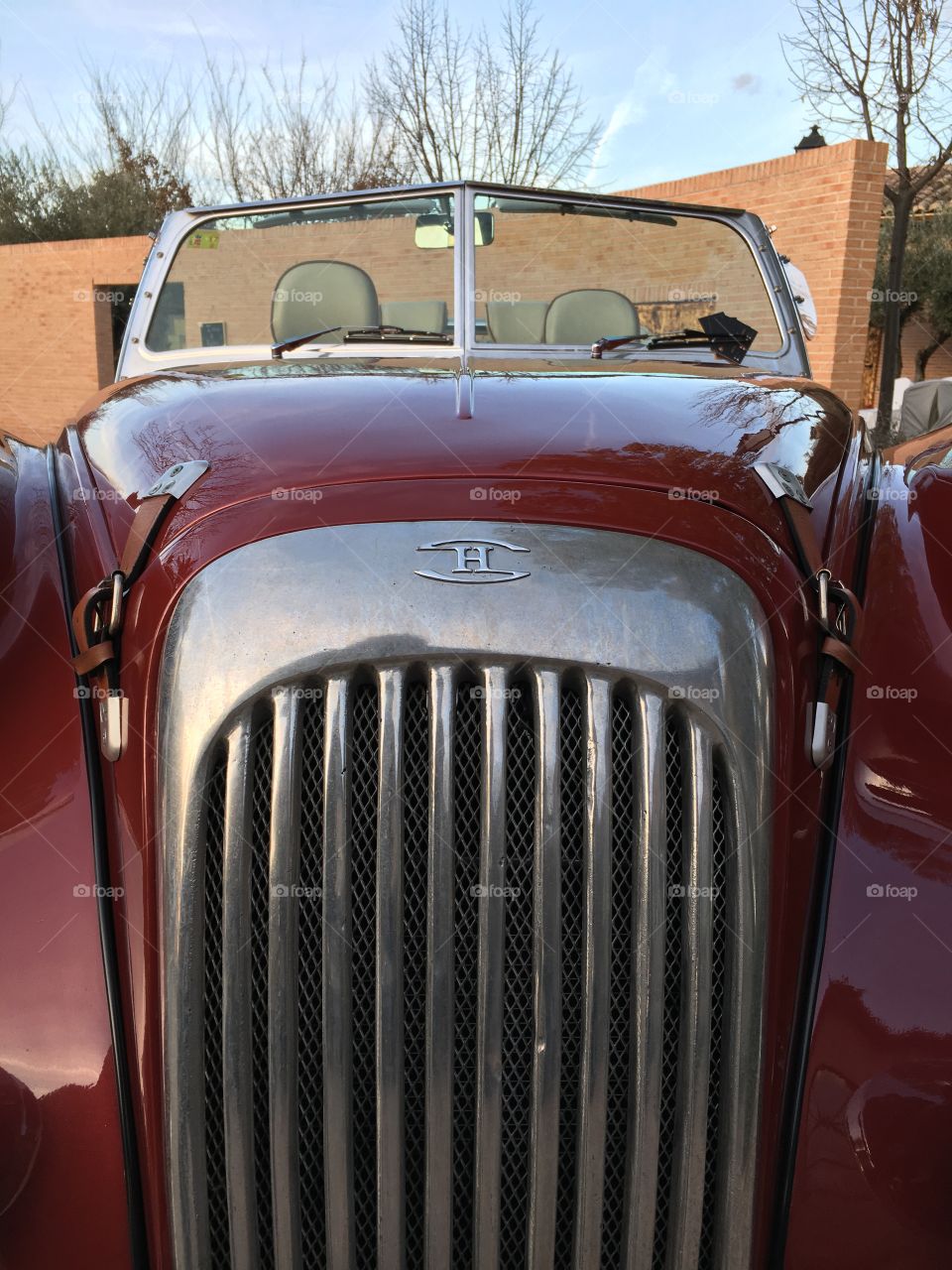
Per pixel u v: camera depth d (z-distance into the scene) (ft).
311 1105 3.56
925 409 16.96
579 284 8.43
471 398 4.83
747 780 3.60
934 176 31.48
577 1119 3.53
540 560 3.65
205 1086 3.59
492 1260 3.54
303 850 3.52
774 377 6.60
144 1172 3.64
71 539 4.78
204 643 3.61
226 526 3.89
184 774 3.56
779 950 3.71
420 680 3.53
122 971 3.79
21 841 3.99
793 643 3.93
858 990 3.74
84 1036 3.70
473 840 3.53
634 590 3.63
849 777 4.14
